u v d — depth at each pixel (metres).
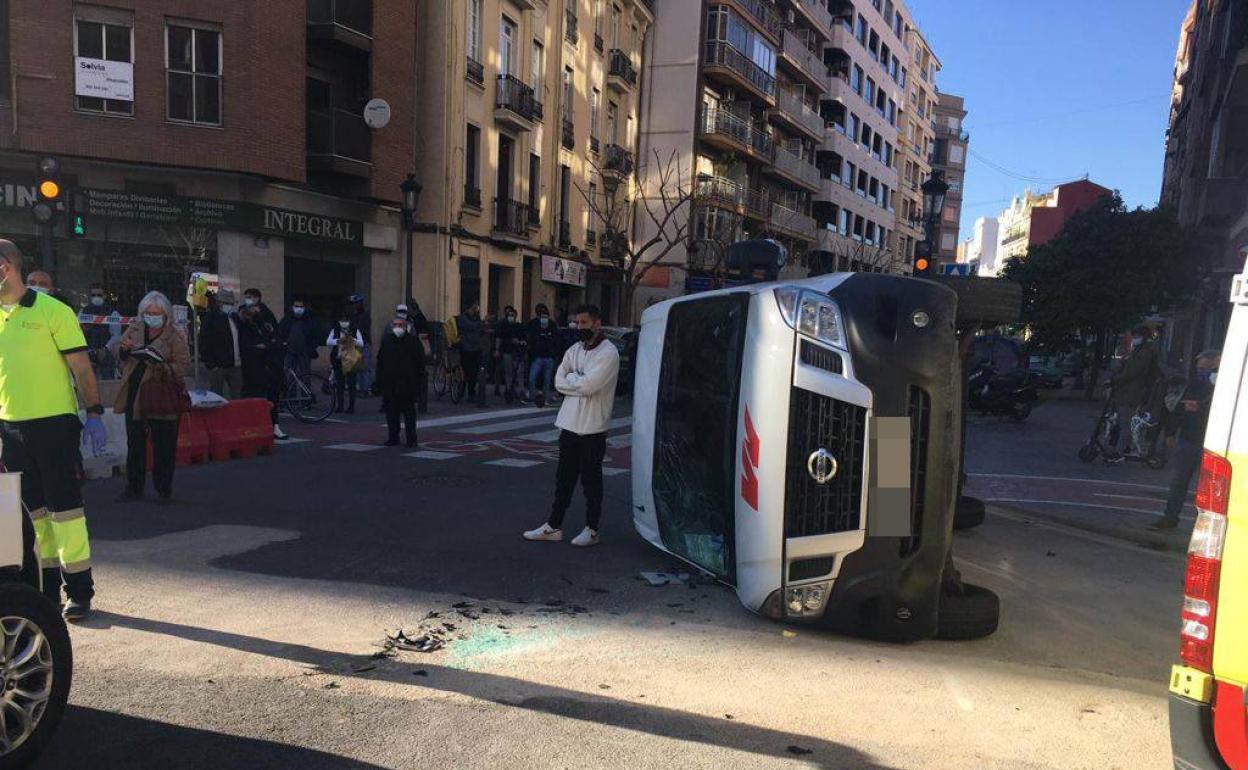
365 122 20.44
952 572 4.97
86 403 4.59
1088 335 28.88
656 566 5.93
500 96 24.78
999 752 3.37
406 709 3.59
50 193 11.28
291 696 3.67
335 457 9.88
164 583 5.15
